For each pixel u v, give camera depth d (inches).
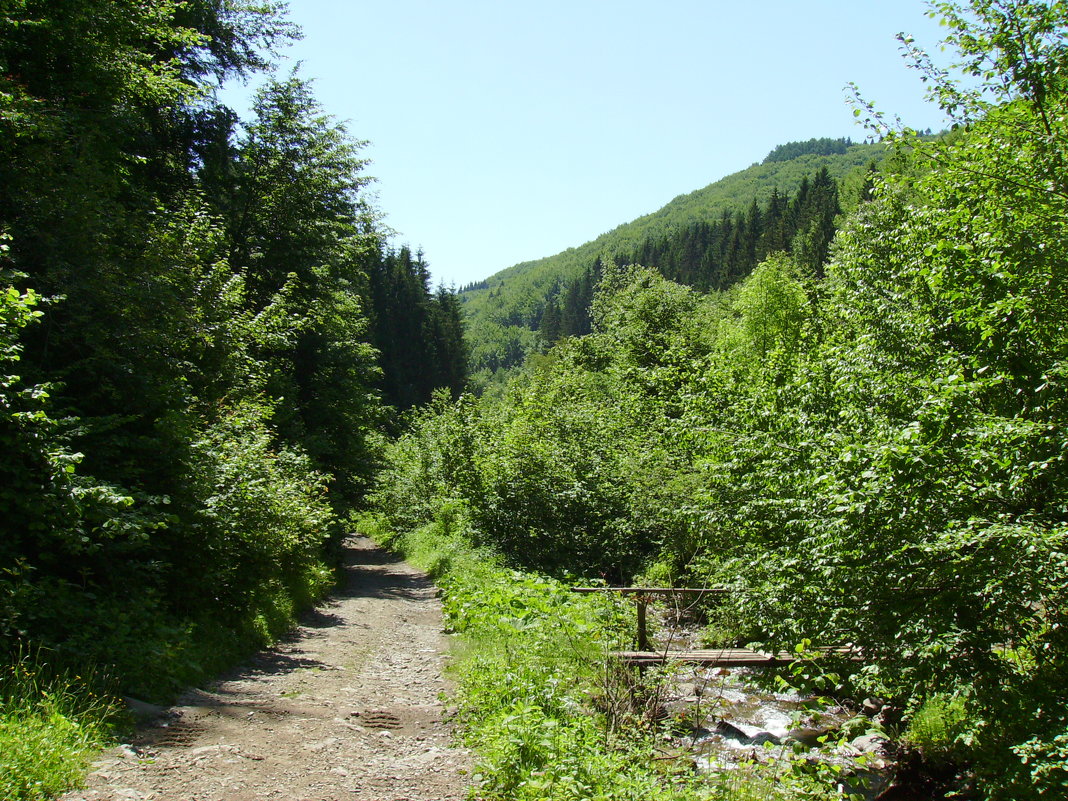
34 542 286.8
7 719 194.4
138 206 550.3
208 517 372.5
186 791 187.9
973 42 349.4
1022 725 263.6
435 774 219.3
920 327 360.5
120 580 317.1
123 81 486.9
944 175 358.3
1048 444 265.6
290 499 525.7
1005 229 324.2
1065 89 338.6
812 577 337.7
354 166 996.6
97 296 364.2
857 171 3201.3
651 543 714.8
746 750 313.1
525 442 767.7
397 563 1055.0
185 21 731.4
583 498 735.7
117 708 230.1
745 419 431.2
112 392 349.7
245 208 926.4
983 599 271.4
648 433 853.8
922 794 294.4
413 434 1504.7
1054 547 238.2
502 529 735.1
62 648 248.1
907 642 285.0
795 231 3292.3
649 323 1514.5
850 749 326.6
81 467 319.3
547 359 2421.3
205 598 383.9
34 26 425.7
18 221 355.9
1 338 252.1
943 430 275.4
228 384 551.5
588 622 370.9
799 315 1118.4
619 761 231.9
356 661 382.3
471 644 402.9
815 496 336.8
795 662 339.3
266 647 396.8
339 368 1080.8
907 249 384.2
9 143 369.4
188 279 497.0
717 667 391.9
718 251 4237.2
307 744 236.1
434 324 2869.1
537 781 198.4
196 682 296.7
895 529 291.3
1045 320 297.1
